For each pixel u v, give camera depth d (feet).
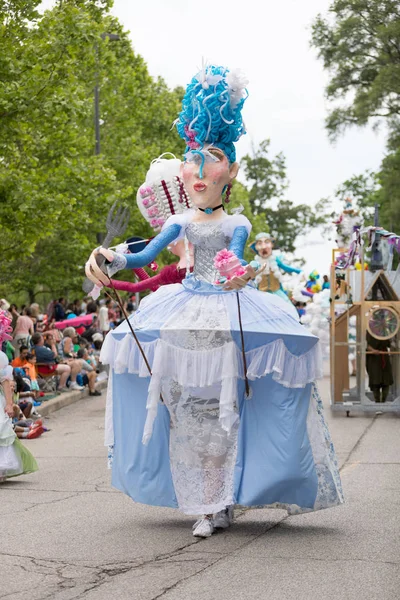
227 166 23.40
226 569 18.66
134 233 115.14
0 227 61.67
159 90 145.79
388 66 134.82
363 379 47.29
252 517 23.94
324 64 144.66
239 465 21.80
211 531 21.85
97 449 38.52
